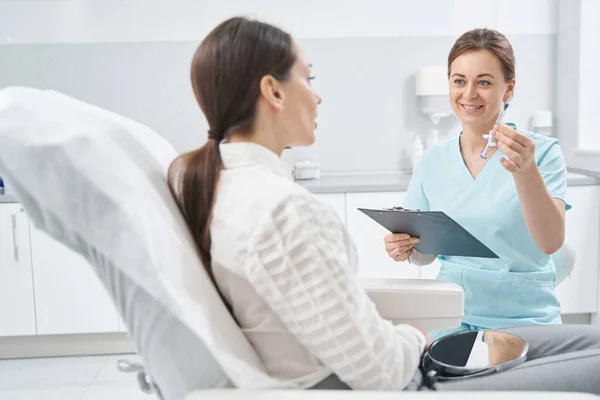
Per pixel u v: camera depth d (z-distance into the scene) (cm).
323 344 95
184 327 100
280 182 99
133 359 307
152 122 342
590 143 329
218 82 105
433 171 186
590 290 309
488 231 171
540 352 131
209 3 336
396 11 341
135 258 90
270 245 94
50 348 316
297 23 339
